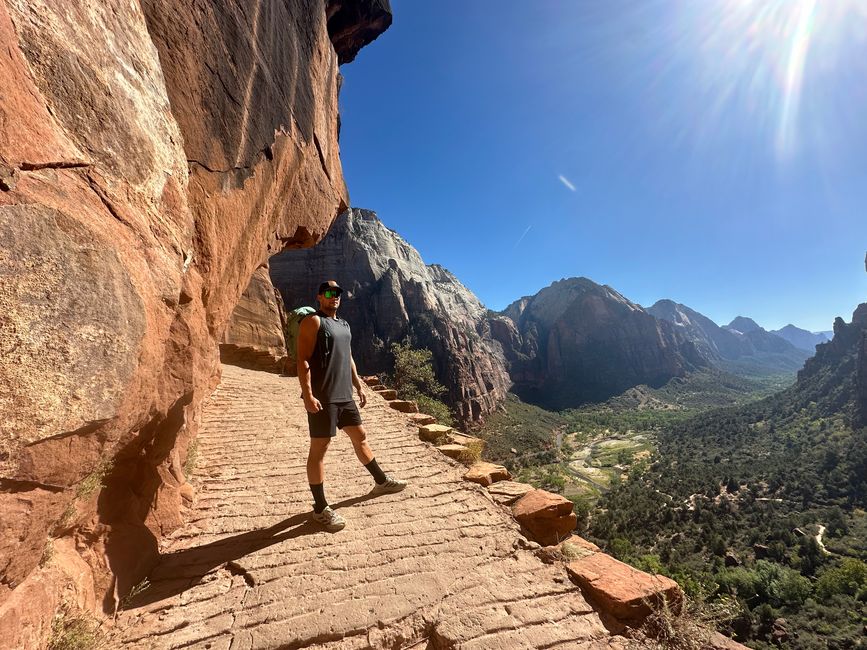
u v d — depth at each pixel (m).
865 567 39.66
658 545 51.16
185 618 2.09
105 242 1.69
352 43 16.23
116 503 2.40
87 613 1.84
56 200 1.46
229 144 4.26
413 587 2.36
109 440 1.79
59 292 1.39
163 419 2.69
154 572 2.51
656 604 2.15
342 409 3.30
